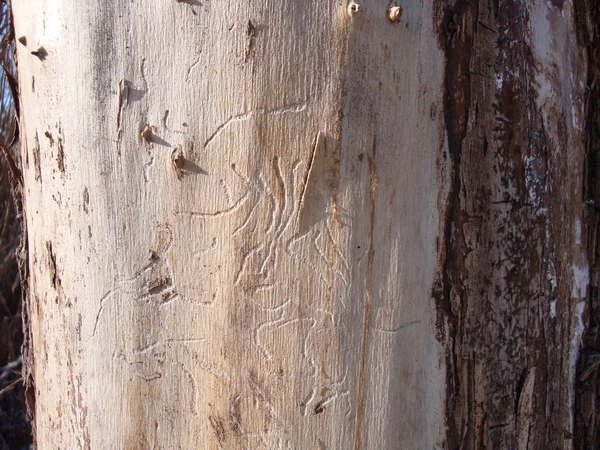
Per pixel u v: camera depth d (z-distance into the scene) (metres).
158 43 0.31
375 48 0.30
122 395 0.34
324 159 0.31
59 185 0.36
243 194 0.31
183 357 0.33
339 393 0.32
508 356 0.35
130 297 0.33
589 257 0.39
